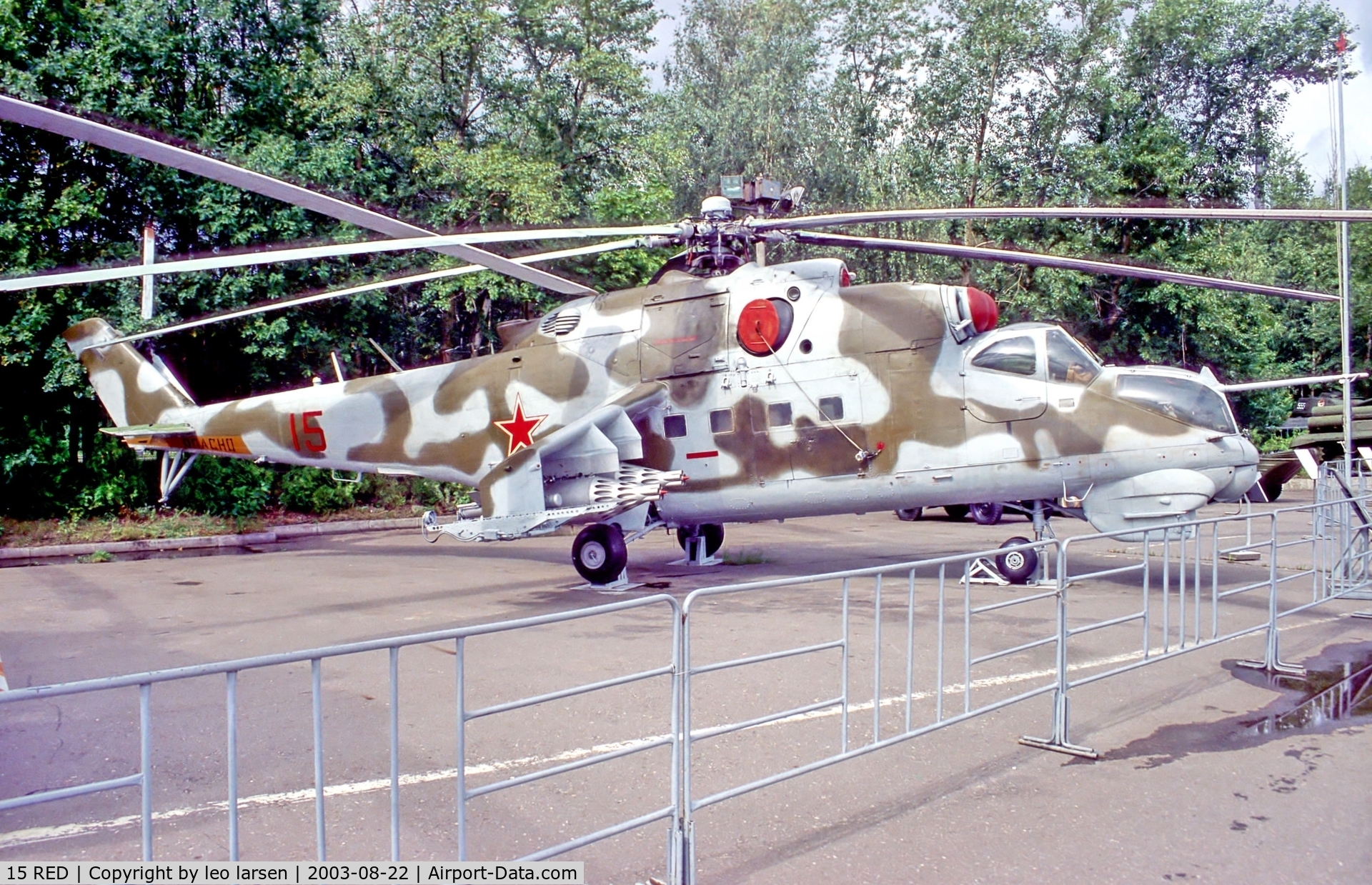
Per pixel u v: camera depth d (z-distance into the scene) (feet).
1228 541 50.11
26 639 28.71
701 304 37.68
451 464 42.19
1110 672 18.65
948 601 32.65
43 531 55.67
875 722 14.76
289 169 61.72
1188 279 28.43
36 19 56.90
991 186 92.53
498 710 10.70
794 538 54.80
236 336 65.72
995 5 89.45
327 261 64.03
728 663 12.90
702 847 13.39
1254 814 14.52
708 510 37.99
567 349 40.04
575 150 83.25
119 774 16.56
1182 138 93.25
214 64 62.13
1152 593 34.45
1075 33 90.68
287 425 45.21
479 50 77.15
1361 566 34.96
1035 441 33.17
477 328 77.77
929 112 96.89
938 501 35.01
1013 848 13.34
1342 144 74.43
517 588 38.14
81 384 56.65
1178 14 90.94
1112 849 13.26
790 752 17.20
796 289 36.52
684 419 37.78
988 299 35.01
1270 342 123.95
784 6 109.09
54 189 59.00
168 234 63.57
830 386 35.55
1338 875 12.50
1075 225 84.43
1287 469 45.47
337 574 43.11
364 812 14.65
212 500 63.10
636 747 11.76
